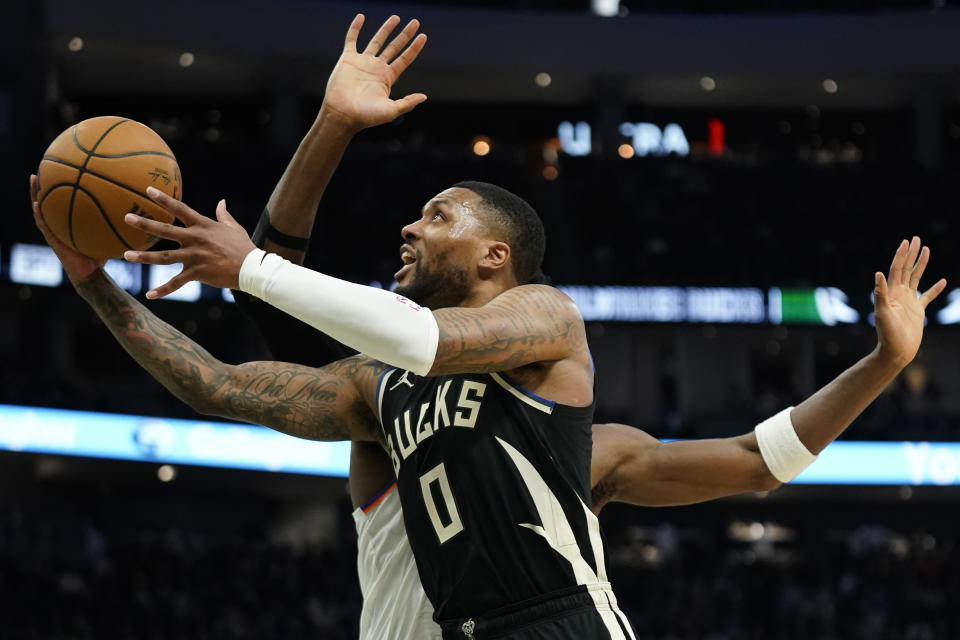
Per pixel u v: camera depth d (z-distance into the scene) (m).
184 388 3.28
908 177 30.89
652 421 28.05
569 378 3.03
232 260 2.80
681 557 24.83
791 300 26.73
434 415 3.02
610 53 30.42
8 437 20.41
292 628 20.41
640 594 23.05
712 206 29.95
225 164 28.86
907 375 28.22
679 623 22.03
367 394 3.29
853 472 24.20
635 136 32.88
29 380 21.92
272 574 22.06
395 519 3.30
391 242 28.72
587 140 32.88
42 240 24.19
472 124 32.88
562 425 2.99
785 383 28.66
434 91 31.27
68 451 20.83
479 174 30.62
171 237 2.79
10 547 21.47
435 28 30.03
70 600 19.64
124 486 24.08
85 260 3.25
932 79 31.03
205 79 29.98
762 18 30.67
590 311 26.64
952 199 30.27
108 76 29.47
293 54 29.41
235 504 25.30
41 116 26.53
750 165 31.47
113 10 27.56
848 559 24.91
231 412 3.29
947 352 28.23
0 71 26.17
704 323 26.48
